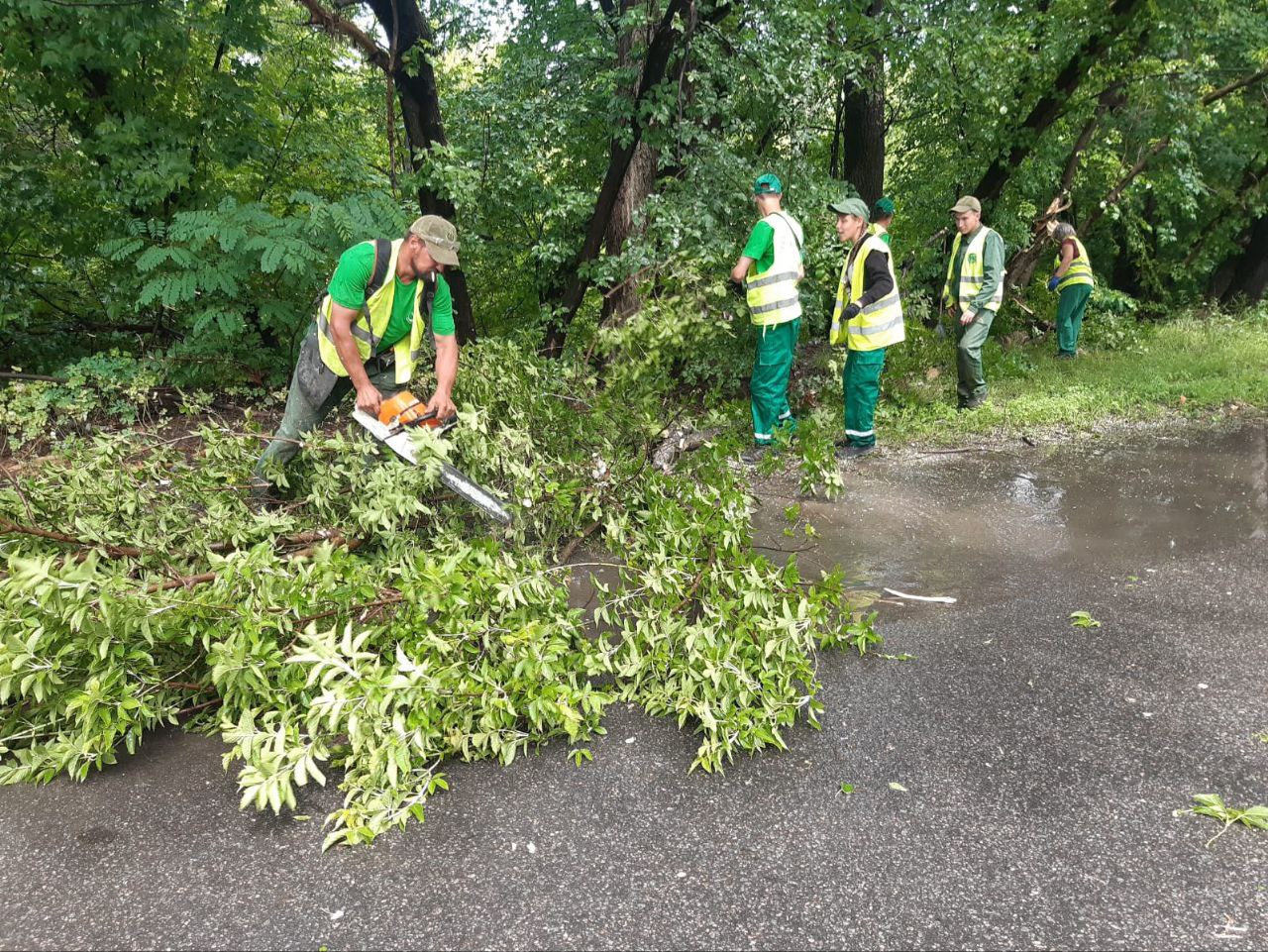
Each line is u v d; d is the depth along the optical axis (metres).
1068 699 2.66
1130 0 8.80
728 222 6.89
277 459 3.59
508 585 2.56
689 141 6.68
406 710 2.42
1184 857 1.95
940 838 2.04
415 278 3.39
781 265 5.45
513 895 1.88
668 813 2.15
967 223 6.79
